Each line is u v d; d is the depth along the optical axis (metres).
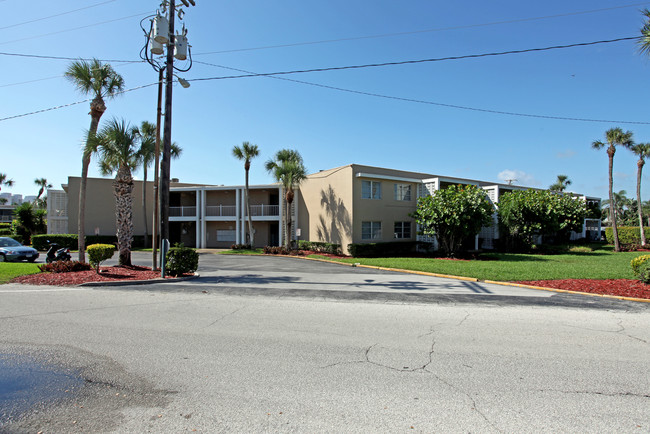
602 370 4.48
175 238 32.06
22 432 3.01
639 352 5.15
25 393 3.75
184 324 6.44
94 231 28.91
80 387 3.90
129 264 13.70
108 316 6.97
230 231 30.14
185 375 4.23
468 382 4.09
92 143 12.46
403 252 23.50
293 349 5.17
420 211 20.48
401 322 6.70
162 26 11.46
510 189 28.67
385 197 23.72
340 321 6.74
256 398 3.67
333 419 3.25
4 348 5.11
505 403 3.59
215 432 3.03
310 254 22.39
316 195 25.53
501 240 25.00
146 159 14.15
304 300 8.62
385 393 3.79
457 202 19.14
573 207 26.89
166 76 12.43
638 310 7.79
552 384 4.06
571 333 6.07
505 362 4.73
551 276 12.16
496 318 7.04
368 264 16.67
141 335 5.77
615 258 19.58
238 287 10.33
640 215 30.03
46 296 8.93
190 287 10.30
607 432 3.07
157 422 3.19
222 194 30.73
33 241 26.28
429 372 4.38
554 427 3.14
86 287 10.24
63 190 31.02
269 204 30.03
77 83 13.30
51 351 5.00
